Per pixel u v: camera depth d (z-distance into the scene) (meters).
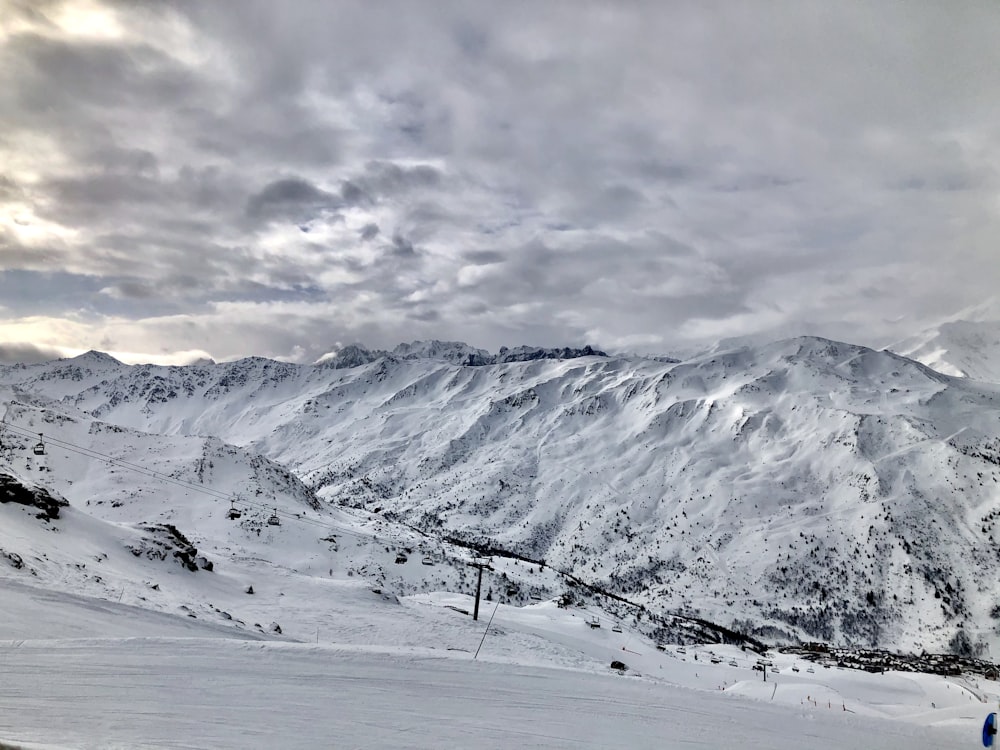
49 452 125.62
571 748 16.06
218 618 42.59
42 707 14.97
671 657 82.56
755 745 18.19
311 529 118.62
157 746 13.25
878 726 21.73
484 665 22.91
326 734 15.04
